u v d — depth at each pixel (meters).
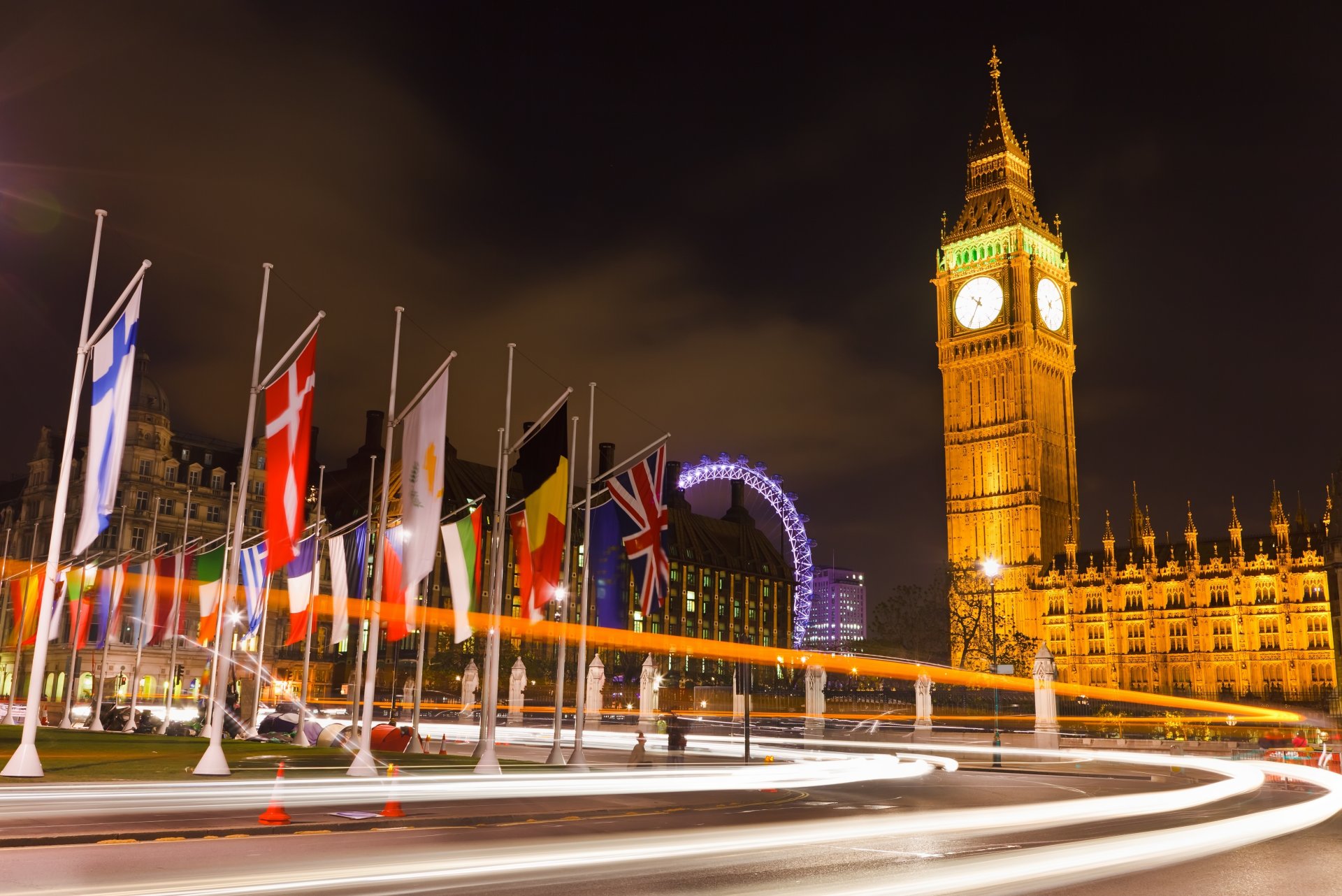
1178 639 189.00
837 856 22.03
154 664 130.88
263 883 17.28
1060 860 21.53
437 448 38.56
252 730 69.94
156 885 16.92
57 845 21.25
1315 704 168.25
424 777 37.28
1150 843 24.53
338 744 55.47
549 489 44.03
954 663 161.88
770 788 42.00
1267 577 181.12
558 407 44.88
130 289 34.44
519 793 35.69
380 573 39.69
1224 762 64.50
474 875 18.80
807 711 99.88
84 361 36.19
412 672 161.00
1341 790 43.59
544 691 168.25
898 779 52.19
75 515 138.12
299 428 36.28
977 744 90.81
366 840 23.23
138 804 27.48
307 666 56.62
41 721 80.06
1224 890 18.45
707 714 164.50
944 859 21.67
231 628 37.62
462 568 44.44
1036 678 84.62
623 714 135.12
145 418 139.12
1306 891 18.55
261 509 148.38
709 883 18.39
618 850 22.55
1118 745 86.00
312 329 37.16
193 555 61.22
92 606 80.75
